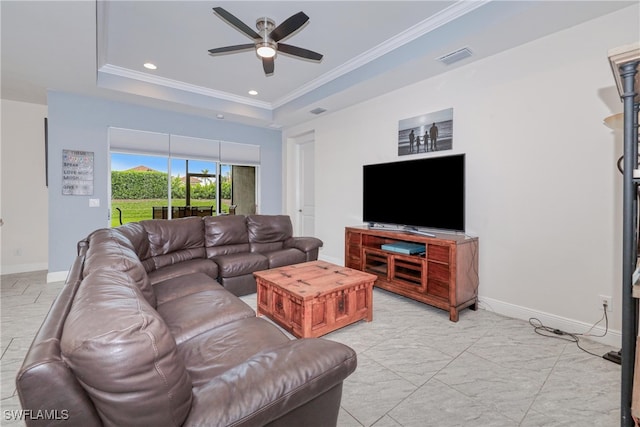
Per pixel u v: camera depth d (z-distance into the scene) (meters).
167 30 2.86
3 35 2.53
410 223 3.39
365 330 2.52
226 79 4.13
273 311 2.55
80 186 4.06
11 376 1.86
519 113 2.68
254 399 0.87
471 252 2.88
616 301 2.22
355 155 4.46
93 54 2.88
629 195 1.08
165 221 3.35
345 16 2.64
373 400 1.67
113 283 1.03
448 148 3.23
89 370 0.67
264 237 4.00
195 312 1.76
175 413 0.76
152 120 4.64
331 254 4.97
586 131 2.32
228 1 2.43
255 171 5.89
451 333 2.46
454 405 1.63
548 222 2.54
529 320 2.66
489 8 2.35
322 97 4.17
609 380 1.83
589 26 2.28
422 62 2.99
